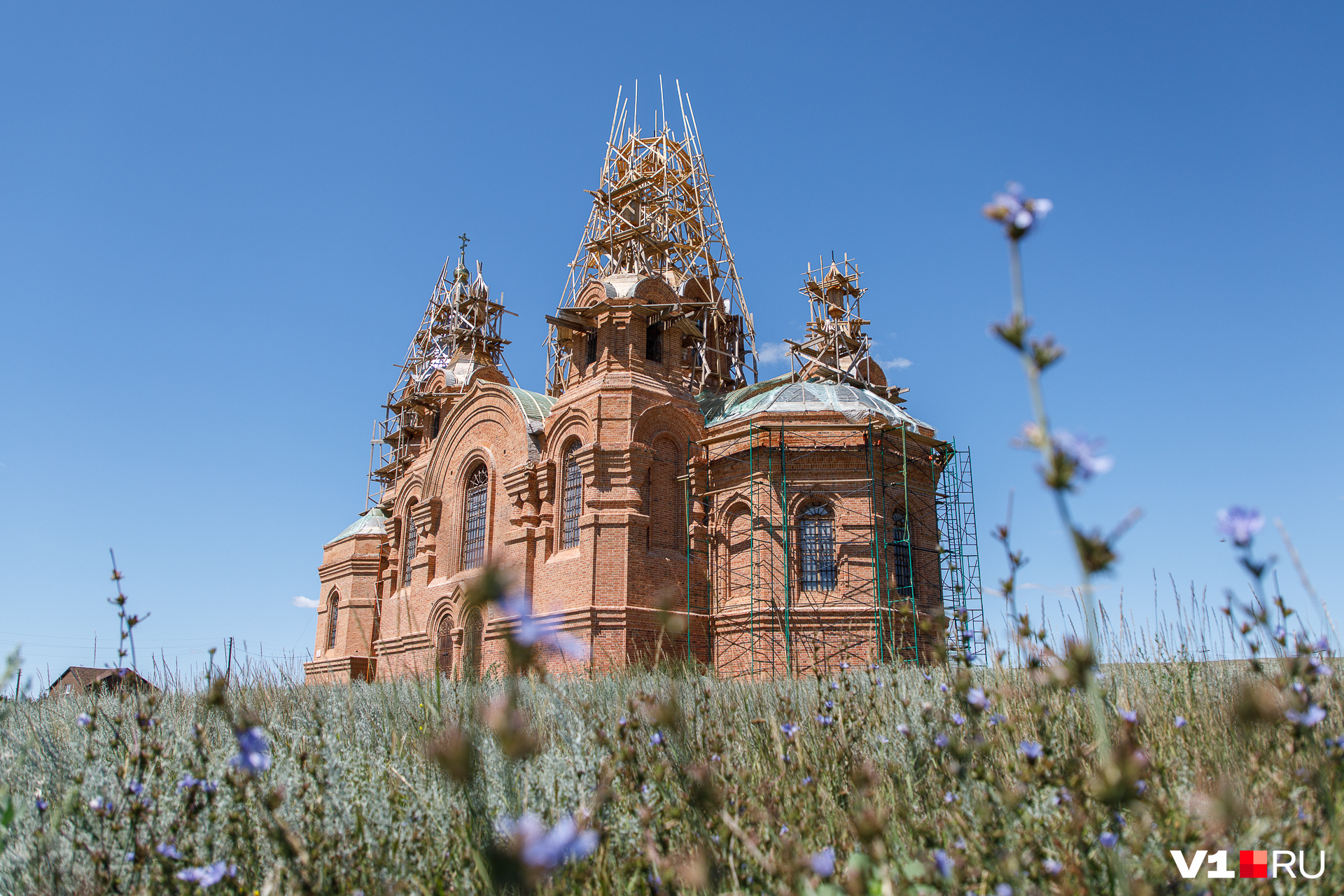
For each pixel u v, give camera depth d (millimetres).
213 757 8117
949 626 5566
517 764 6297
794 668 22516
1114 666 9484
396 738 9414
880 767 6645
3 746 9234
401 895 5012
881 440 35188
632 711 5777
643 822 4785
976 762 5000
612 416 35812
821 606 33531
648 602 34125
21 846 6156
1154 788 4816
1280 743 5250
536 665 2385
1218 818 4137
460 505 42031
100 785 7320
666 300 39344
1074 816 4094
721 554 35906
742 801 5367
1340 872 4012
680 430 37281
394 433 57812
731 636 34250
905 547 35875
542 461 37625
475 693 8477
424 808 6324
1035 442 2357
